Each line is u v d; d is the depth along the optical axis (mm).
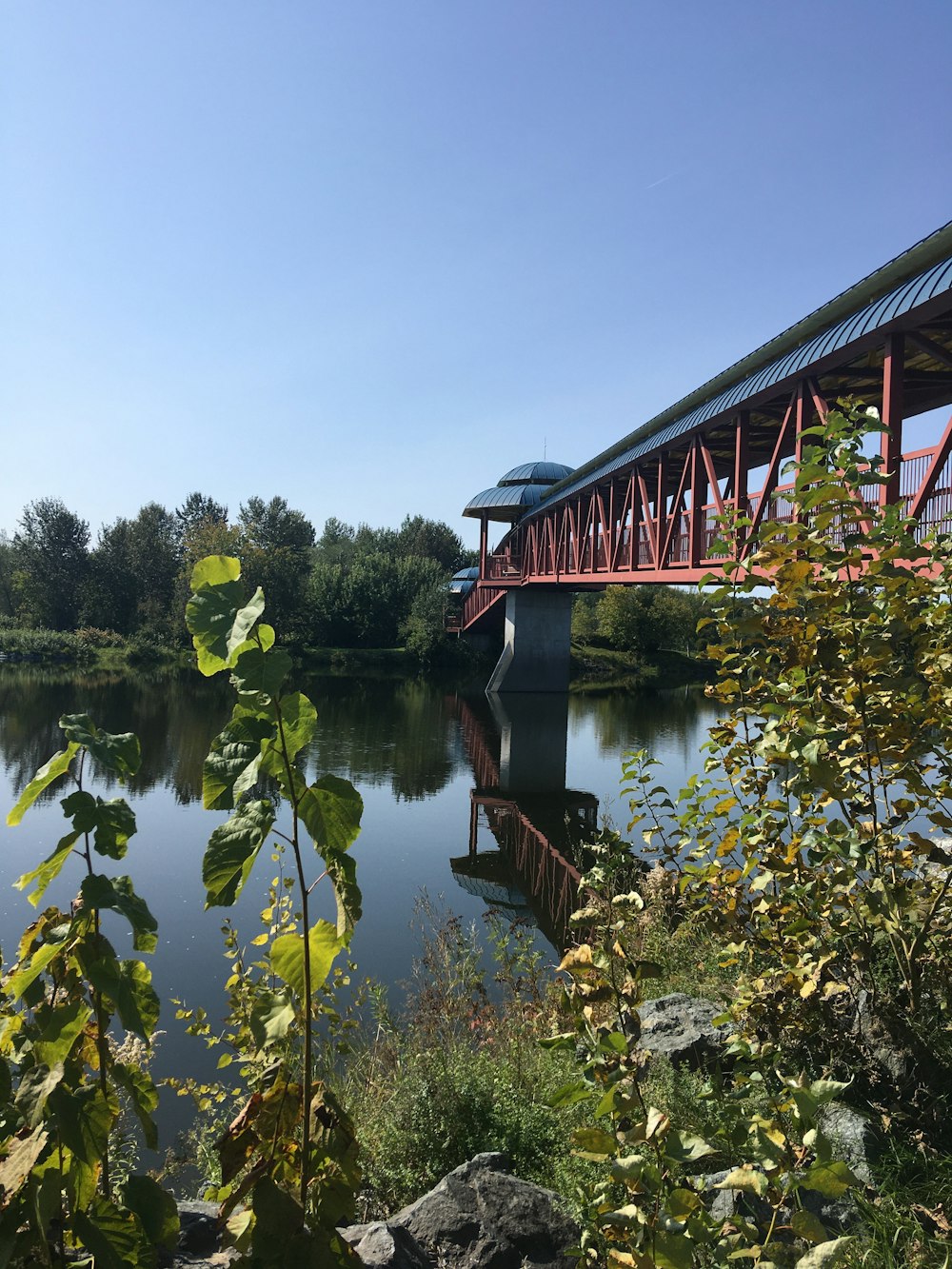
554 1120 4008
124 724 27422
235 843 1407
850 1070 3223
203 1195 2027
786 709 3098
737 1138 1959
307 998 1524
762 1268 1615
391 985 7617
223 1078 6078
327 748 25469
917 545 3191
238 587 1555
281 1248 1396
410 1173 3592
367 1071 4961
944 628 3119
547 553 40156
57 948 1428
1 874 11766
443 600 62781
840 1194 1622
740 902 3768
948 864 3072
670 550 21141
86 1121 1408
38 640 57969
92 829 1498
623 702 42719
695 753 25422
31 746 22484
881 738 3023
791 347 15289
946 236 10812
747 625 3168
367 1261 2564
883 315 11438
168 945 9016
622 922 2348
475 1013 5516
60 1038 1430
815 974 3020
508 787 20547
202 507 97625
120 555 73500
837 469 3119
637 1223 1711
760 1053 2510
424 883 12008
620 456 26359
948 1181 2750
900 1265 2455
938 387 15422
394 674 56188
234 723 1484
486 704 39812
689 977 5316
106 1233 1416
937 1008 3326
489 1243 2762
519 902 10977
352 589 67562
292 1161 1584
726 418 17562
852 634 3068
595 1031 2045
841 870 3111
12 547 77562
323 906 10055
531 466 49531
